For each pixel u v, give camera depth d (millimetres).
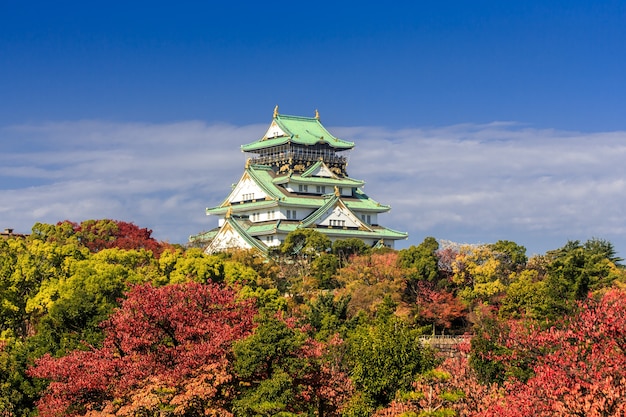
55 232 165500
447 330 130000
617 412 57188
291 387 70438
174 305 76188
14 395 81375
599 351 62812
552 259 147375
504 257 144125
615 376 60594
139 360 73438
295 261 165000
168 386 70688
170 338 77312
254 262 146625
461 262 142000
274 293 116000
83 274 103438
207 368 70188
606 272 110812
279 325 72500
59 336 86062
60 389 72875
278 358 71875
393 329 75688
